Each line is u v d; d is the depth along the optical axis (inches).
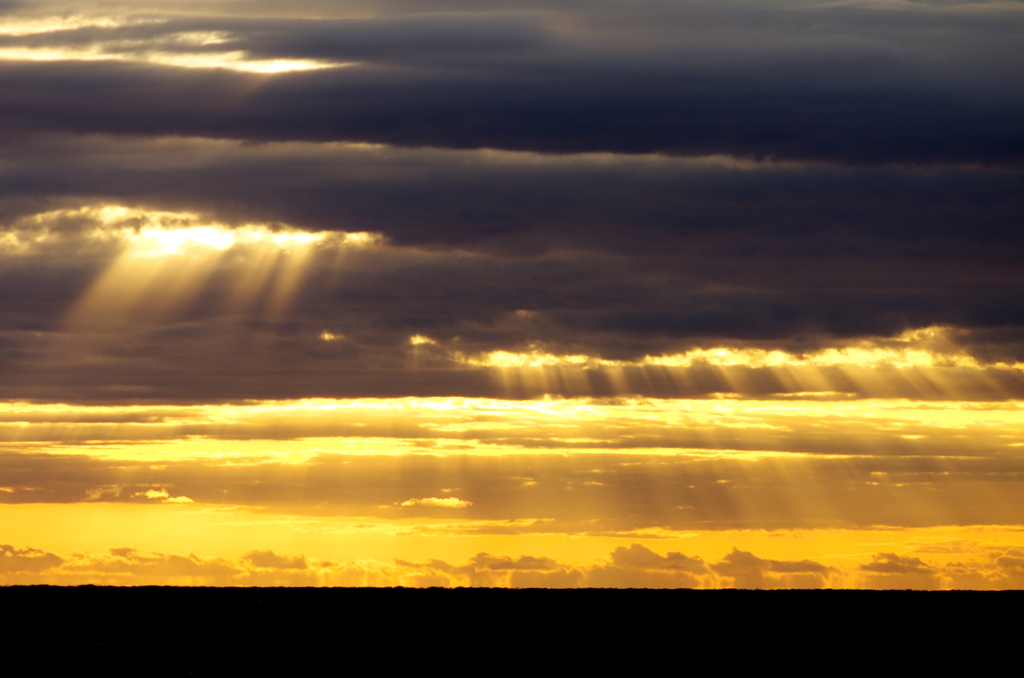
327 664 7475.4
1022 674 7313.0
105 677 6983.3
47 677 6988.2
